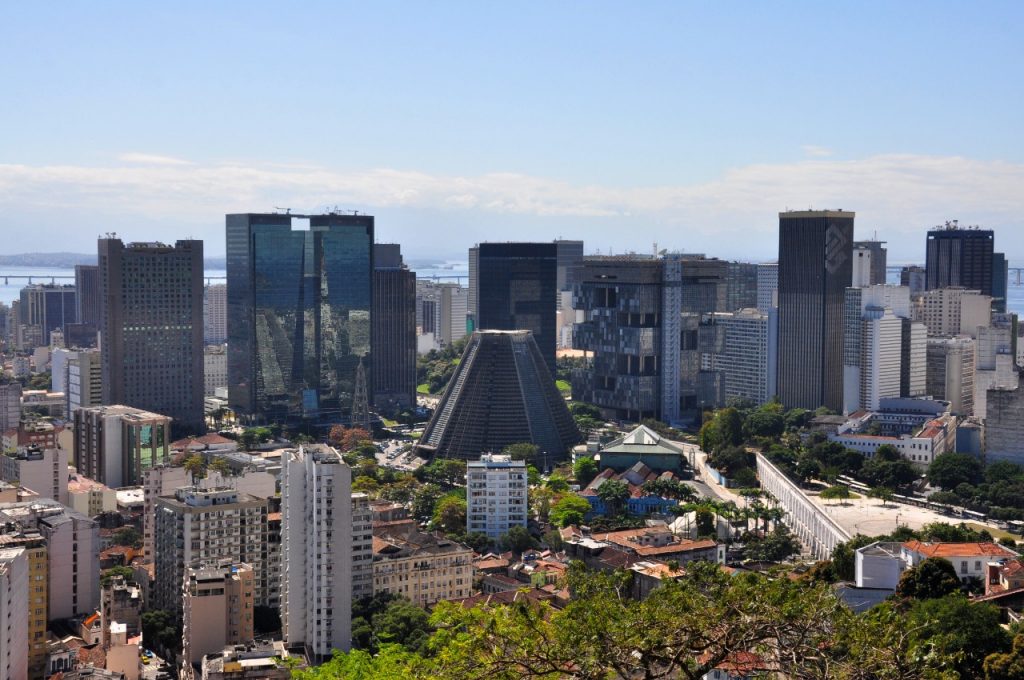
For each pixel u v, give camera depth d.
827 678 167.62
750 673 174.12
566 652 175.00
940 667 181.50
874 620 176.00
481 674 177.75
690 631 173.88
